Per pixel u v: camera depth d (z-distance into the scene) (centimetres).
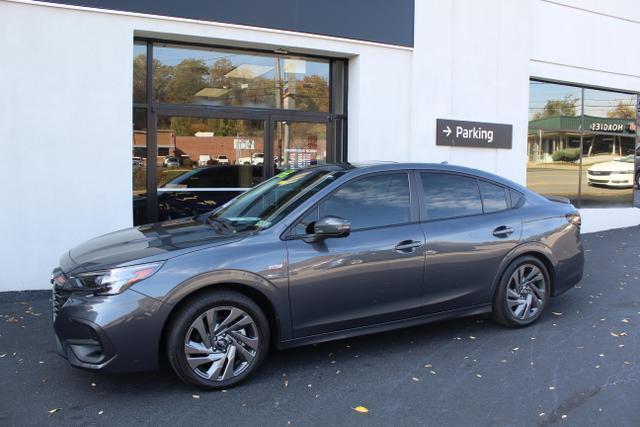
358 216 461
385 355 475
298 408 377
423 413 369
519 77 1047
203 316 394
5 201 646
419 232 476
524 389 406
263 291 409
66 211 674
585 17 1146
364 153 887
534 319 546
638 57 1241
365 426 352
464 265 495
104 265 386
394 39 891
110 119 690
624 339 513
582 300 652
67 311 380
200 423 356
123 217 702
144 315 375
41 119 657
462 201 516
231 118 819
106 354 370
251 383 416
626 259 891
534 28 1077
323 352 482
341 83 905
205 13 735
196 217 524
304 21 807
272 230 427
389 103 902
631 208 1274
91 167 684
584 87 1190
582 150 1202
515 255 523
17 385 413
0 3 632
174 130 780
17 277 657
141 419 361
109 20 684
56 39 659
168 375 431
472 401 387
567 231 561
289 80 865
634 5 1219
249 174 838
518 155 1056
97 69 680
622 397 392
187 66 787
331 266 433
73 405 381
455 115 971
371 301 453
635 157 1284
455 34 960
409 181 494
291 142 868
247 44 791
